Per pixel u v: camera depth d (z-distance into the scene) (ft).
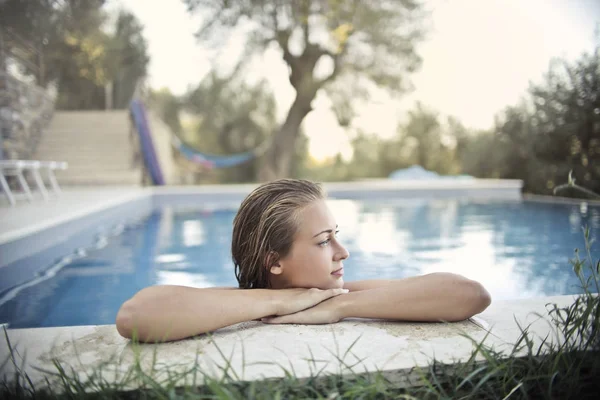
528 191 28.37
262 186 4.45
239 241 4.43
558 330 3.84
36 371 3.30
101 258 11.37
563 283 8.30
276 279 4.40
